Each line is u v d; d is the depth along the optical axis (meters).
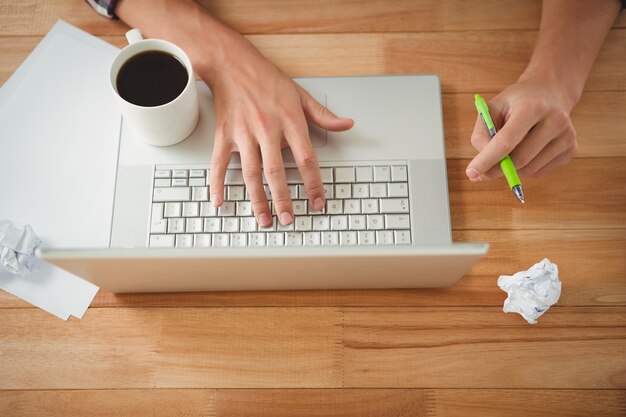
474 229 0.80
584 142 0.84
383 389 0.74
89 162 0.83
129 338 0.76
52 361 0.74
